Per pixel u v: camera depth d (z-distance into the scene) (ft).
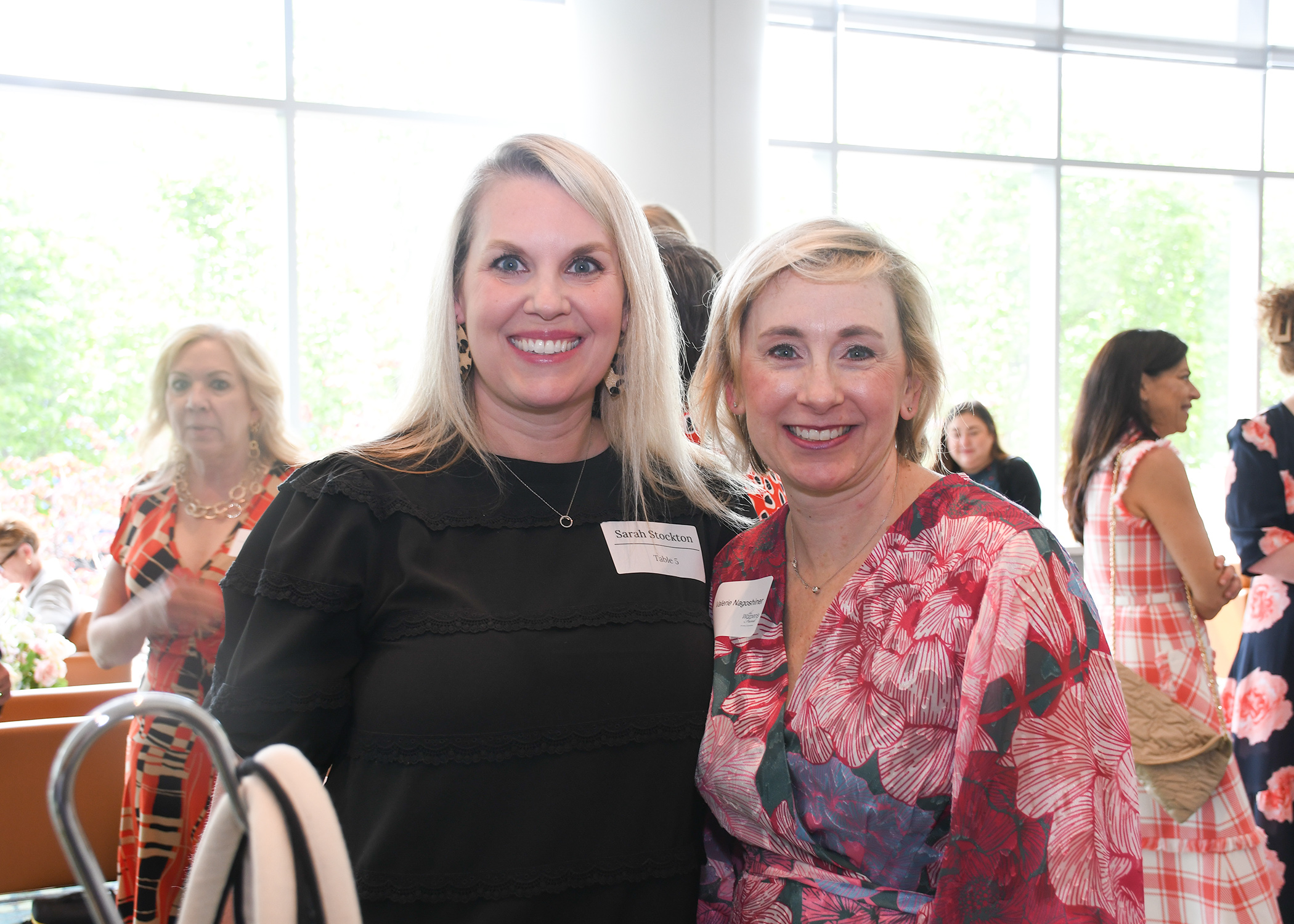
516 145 3.94
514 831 3.54
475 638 3.61
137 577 7.70
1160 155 21.04
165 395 7.93
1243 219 21.72
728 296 3.80
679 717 3.84
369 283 16.20
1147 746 7.13
